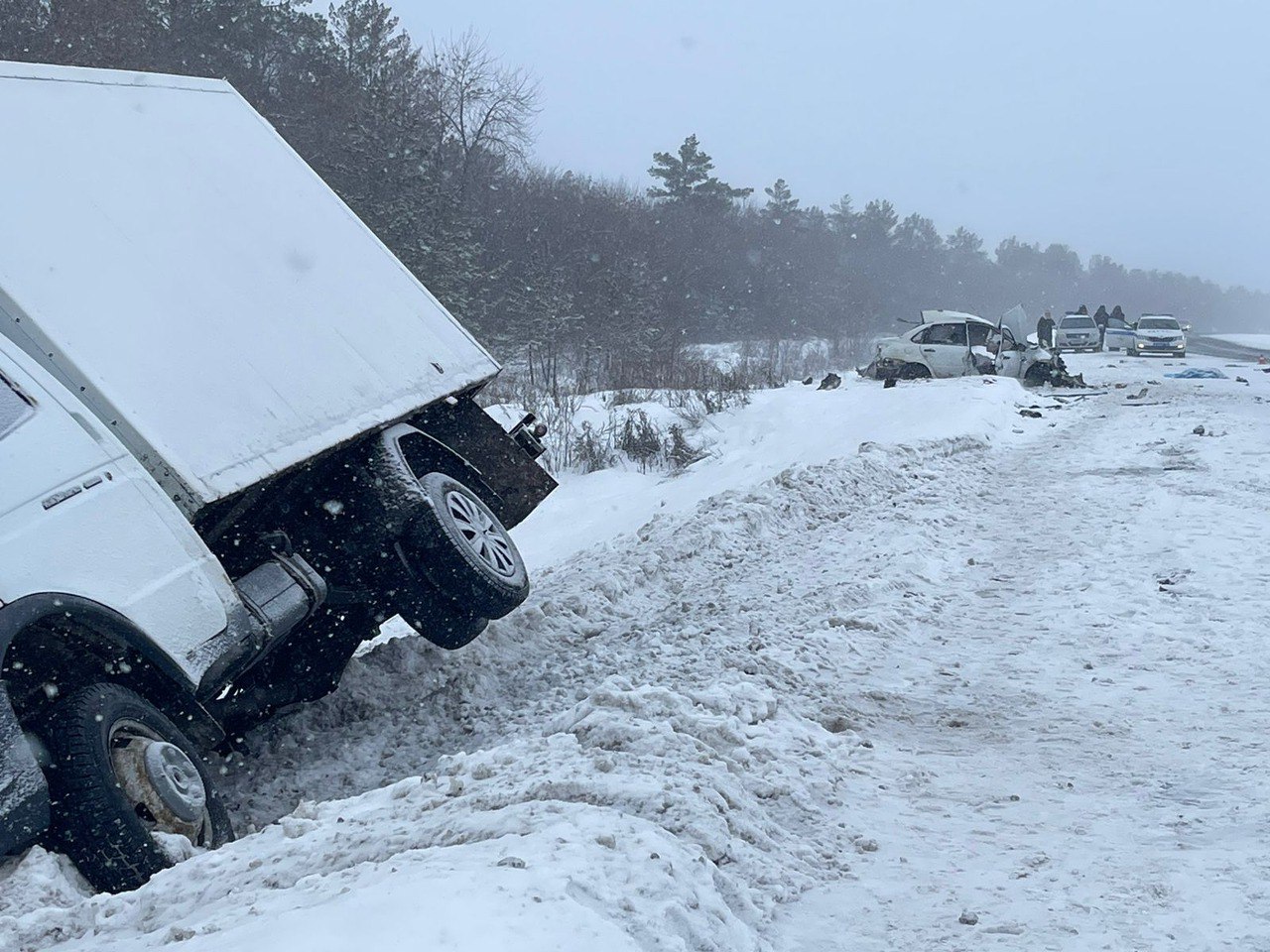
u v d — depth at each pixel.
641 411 21.64
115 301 6.39
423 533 7.69
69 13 36.38
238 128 8.72
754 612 9.64
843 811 5.38
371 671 8.51
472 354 9.52
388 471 7.70
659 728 5.75
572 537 16.20
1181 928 4.07
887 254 113.44
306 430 7.04
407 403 8.23
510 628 9.55
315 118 45.66
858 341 78.56
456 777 5.41
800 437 22.08
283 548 6.92
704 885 4.07
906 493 15.65
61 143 6.90
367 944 3.12
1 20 35.22
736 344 63.16
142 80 8.08
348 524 7.62
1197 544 11.21
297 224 8.42
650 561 11.91
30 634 5.32
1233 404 25.59
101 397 5.93
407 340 8.75
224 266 7.34
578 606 10.41
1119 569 10.56
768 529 13.54
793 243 87.31
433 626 7.87
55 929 4.52
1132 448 18.77
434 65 51.09
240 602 6.27
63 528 5.47
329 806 5.53
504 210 51.16
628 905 3.59
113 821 5.09
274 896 4.14
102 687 5.44
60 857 5.05
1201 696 7.15
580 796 4.81
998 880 4.55
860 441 19.62
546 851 3.92
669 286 58.81
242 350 6.97
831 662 8.11
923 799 5.61
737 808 5.02
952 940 4.01
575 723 6.11
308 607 6.85
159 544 5.87
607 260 51.25
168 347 6.48
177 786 5.50
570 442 21.47
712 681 7.47
